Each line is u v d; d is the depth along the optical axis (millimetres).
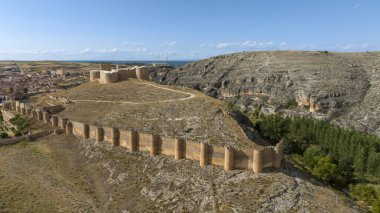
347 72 175125
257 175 56719
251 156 57938
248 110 176125
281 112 160750
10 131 92125
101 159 69062
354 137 95812
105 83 125312
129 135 69250
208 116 79125
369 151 88562
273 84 188000
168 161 63531
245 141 66312
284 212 48938
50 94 125000
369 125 125500
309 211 49062
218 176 57344
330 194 55531
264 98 182000
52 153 74188
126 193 58438
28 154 74375
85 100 105562
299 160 88250
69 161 70625
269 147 59281
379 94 147125
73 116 91062
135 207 54438
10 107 116875
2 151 76438
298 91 169750
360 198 68312
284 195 52250
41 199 55875
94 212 53531
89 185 62219
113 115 87750
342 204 52844
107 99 103750
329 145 98312
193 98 95500
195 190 55531
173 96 99938
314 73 182375
